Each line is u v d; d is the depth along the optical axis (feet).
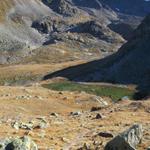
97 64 653.30
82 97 285.02
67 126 155.53
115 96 431.02
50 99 267.59
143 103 226.38
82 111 237.25
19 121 162.40
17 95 269.03
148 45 611.88
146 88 487.61
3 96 262.26
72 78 602.03
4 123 154.81
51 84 438.40
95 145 113.70
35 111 226.17
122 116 187.01
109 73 577.43
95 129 146.92
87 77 588.91
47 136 127.75
